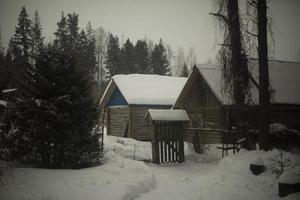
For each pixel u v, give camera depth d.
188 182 12.80
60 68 14.36
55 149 14.00
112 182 11.14
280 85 27.73
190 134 27.84
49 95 14.16
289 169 11.52
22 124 13.18
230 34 17.17
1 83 14.02
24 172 11.98
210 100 26.72
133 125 31.86
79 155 14.59
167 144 18.83
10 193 9.38
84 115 14.55
